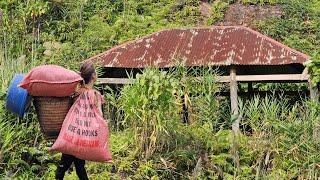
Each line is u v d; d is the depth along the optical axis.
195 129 8.23
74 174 7.30
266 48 9.72
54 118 6.05
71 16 14.57
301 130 7.93
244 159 7.93
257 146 7.99
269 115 8.20
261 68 10.76
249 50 9.70
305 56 9.40
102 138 6.02
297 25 14.20
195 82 8.54
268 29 14.06
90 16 14.85
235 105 9.31
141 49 10.17
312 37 13.86
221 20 14.72
